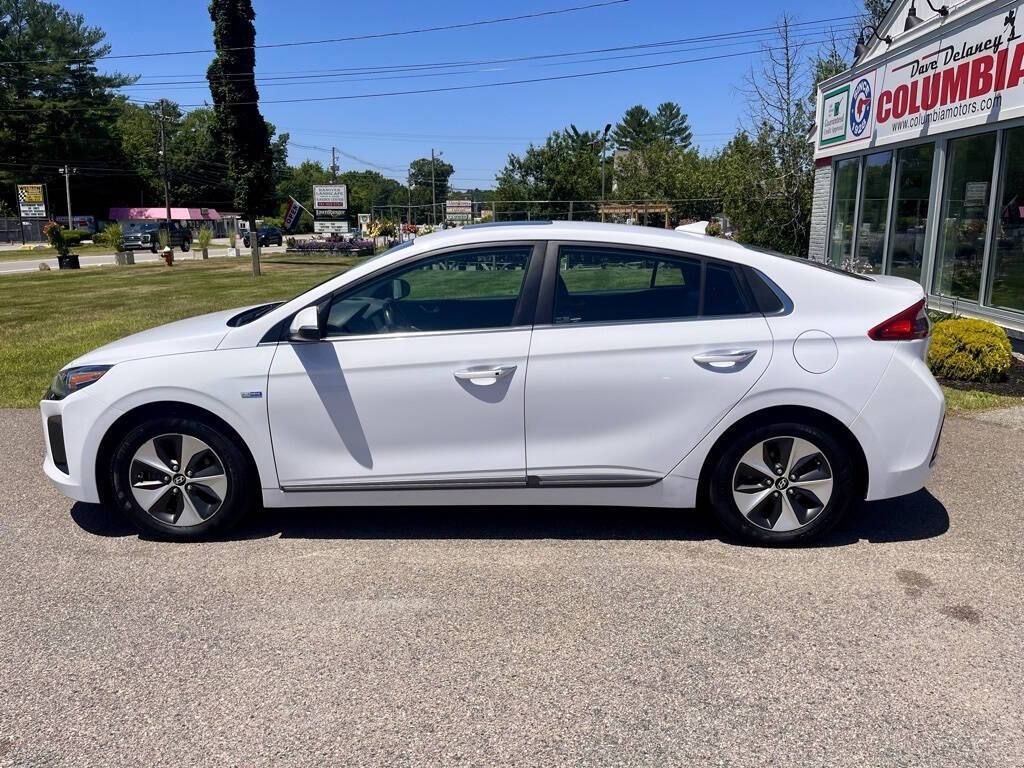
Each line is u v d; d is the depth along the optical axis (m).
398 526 4.27
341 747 2.48
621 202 39.19
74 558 3.90
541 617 3.26
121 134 80.81
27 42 70.06
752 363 3.67
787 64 18.98
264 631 3.18
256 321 3.93
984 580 3.55
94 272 28.30
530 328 3.78
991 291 8.80
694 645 3.04
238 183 27.09
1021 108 7.92
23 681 2.85
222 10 26.38
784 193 19.14
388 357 3.78
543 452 3.80
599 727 2.57
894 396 3.68
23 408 7.07
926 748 2.45
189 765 2.40
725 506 3.86
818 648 3.01
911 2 11.80
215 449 3.93
